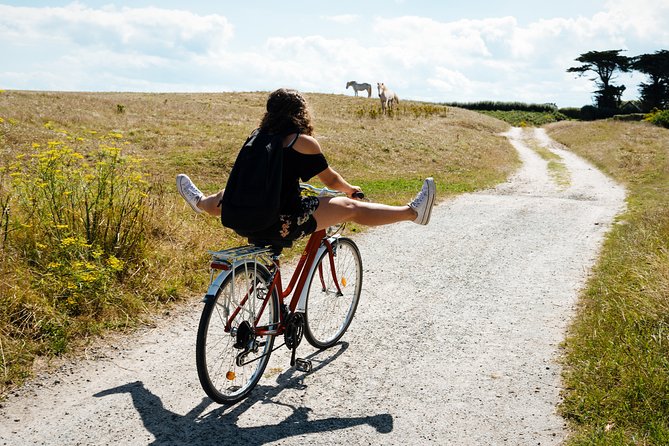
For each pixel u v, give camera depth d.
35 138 15.93
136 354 4.58
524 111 88.38
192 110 32.28
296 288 4.32
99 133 20.44
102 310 5.12
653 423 3.36
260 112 35.62
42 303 4.82
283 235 3.79
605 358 4.27
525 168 24.47
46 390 3.93
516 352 4.79
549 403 3.90
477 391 4.09
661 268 5.73
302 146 3.72
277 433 3.52
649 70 81.69
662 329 4.56
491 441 3.46
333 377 4.29
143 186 8.47
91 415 3.64
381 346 4.89
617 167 22.67
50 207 6.04
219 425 3.58
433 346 4.91
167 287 5.82
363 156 22.50
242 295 3.81
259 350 4.14
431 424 3.66
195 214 8.62
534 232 10.06
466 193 15.80
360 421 3.68
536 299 6.23
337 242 4.68
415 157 23.50
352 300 5.08
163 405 3.80
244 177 3.62
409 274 7.20
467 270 7.43
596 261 7.86
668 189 16.16
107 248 5.98
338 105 48.94
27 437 3.38
